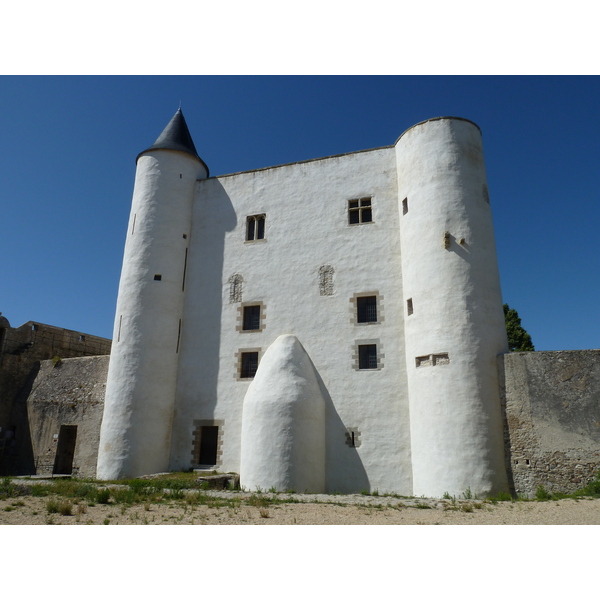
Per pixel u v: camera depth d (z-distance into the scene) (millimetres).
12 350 28328
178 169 26328
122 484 17266
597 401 15047
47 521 9727
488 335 17703
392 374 19875
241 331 23141
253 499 13391
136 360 22578
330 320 21672
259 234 24875
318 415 19766
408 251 20266
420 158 20797
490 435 16297
